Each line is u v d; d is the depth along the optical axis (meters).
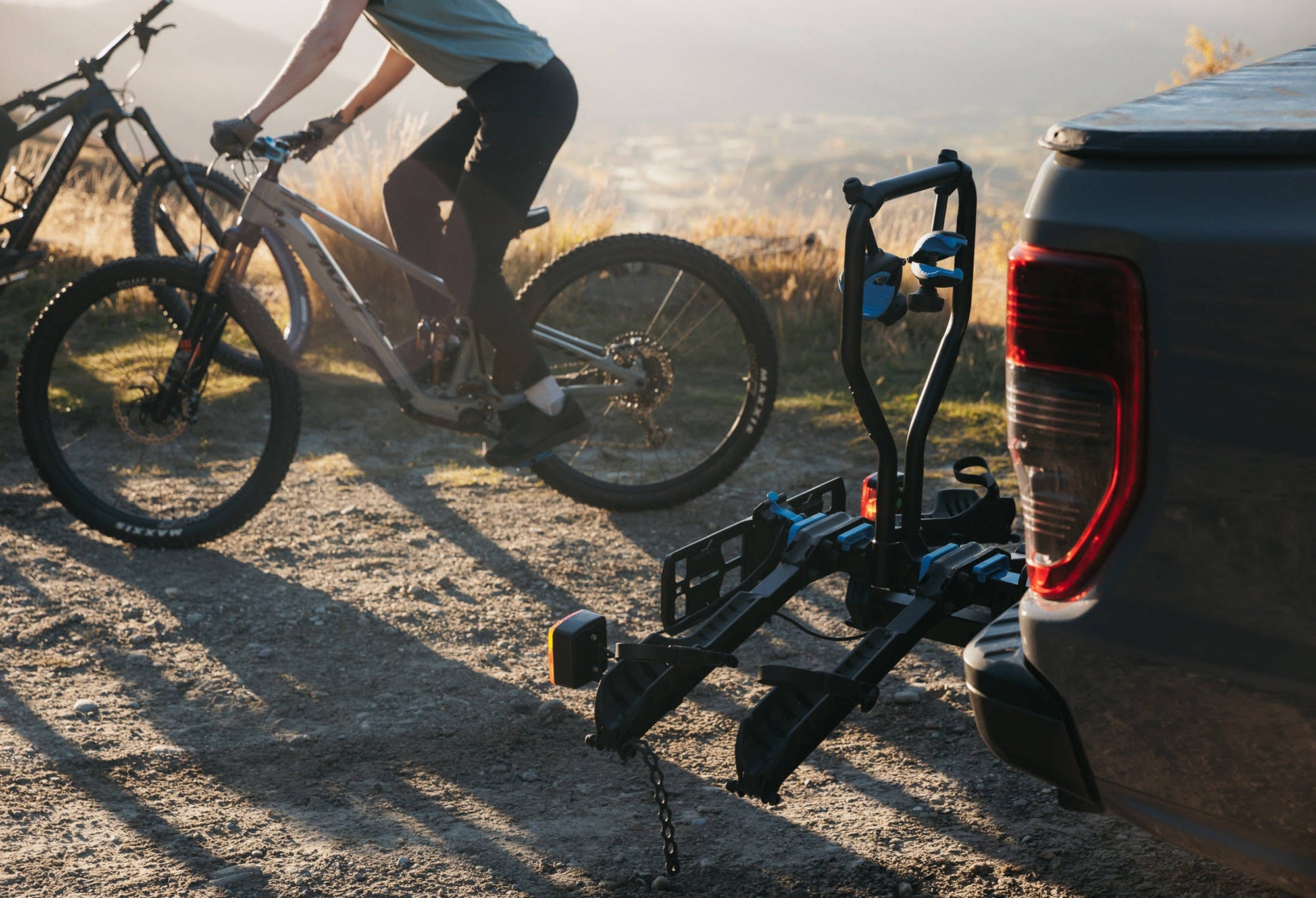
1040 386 1.63
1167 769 1.57
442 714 2.95
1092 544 1.60
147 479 4.46
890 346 6.94
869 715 2.95
